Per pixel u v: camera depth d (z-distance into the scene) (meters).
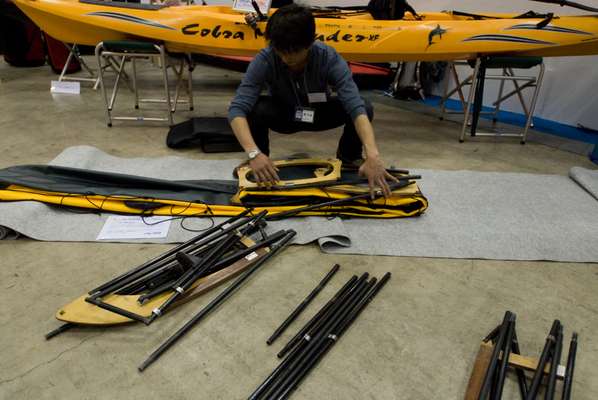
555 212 1.81
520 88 2.93
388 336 1.11
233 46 2.62
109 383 0.94
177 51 2.80
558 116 3.38
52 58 4.40
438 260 1.45
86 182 1.72
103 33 2.69
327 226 1.52
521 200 1.91
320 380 0.97
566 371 0.95
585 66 3.14
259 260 1.36
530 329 1.15
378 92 4.40
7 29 4.57
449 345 1.09
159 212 1.60
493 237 1.58
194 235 1.50
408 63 3.99
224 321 1.14
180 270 1.25
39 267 1.31
